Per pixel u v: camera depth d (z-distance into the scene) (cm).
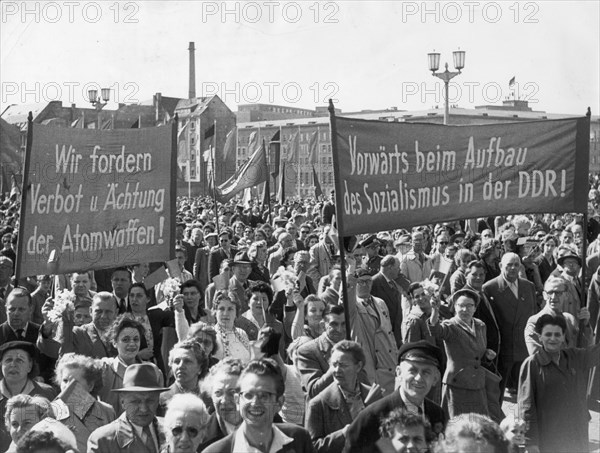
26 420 747
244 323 1189
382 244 1870
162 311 1140
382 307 1165
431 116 11612
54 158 1103
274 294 1367
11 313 1047
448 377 1105
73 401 823
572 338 1173
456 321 1114
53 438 638
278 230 2122
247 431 678
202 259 1891
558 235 2289
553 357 882
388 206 1056
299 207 3903
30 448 632
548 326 875
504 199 1119
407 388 725
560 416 877
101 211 1133
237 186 3369
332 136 1024
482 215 1109
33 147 1091
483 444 572
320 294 1224
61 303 1040
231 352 1070
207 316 1211
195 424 687
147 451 761
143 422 763
